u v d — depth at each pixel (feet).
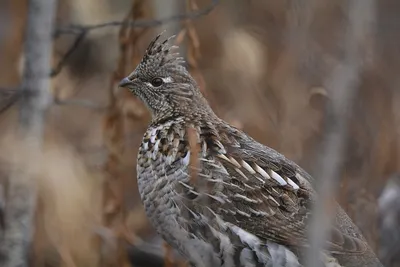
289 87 40.11
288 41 42.57
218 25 43.34
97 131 41.42
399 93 47.09
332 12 45.27
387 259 36.42
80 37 29.99
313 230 21.04
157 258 38.34
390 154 40.11
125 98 35.63
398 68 50.62
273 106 39.32
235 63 40.24
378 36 52.31
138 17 34.76
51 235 33.83
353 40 22.43
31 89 27.61
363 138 40.01
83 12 43.06
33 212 28.55
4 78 41.42
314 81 40.93
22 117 27.78
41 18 27.43
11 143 32.81
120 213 35.65
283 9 45.70
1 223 31.17
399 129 41.27
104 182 35.55
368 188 37.14
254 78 40.06
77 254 34.60
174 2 39.91
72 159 34.65
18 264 28.32
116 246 35.47
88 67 47.44
